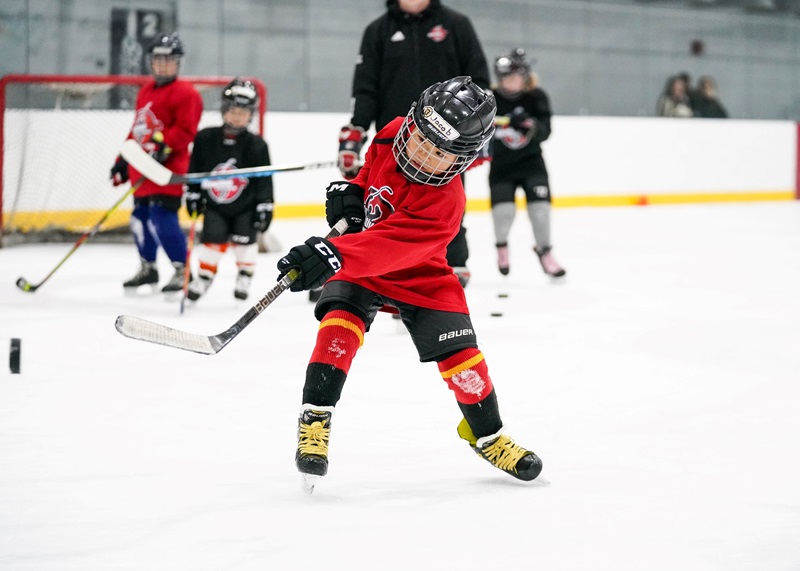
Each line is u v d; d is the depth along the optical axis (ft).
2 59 49.70
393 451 13.52
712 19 69.00
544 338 22.24
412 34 22.63
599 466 12.81
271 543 9.96
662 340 22.00
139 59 52.16
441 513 10.96
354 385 17.48
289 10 56.34
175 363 19.22
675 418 15.35
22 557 9.53
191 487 11.84
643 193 67.05
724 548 9.91
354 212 12.01
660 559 9.61
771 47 71.46
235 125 25.89
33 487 11.74
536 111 31.17
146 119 28.37
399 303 11.86
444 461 13.08
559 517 10.85
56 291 29.07
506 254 32.01
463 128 11.00
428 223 11.23
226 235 26.22
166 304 26.94
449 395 16.80
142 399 16.34
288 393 16.88
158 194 27.32
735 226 53.21
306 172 55.52
